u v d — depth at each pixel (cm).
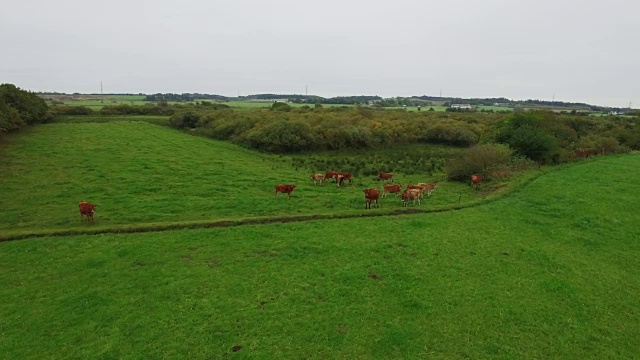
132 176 3856
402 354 1453
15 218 2730
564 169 4581
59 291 1827
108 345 1472
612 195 3444
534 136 4816
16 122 5538
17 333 1534
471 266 2117
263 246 2325
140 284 1884
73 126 6481
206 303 1736
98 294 1797
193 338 1514
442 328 1598
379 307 1728
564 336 1575
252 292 1827
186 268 2044
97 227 2581
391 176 4178
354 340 1517
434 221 2802
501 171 4197
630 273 2120
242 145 6334
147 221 2730
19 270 2016
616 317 1716
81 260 2120
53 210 2905
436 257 2216
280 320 1627
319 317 1648
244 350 1454
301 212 2989
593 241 2508
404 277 1981
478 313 1702
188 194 3388
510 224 2773
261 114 7900
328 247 2320
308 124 6612
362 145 6600
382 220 2817
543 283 1966
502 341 1534
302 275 1983
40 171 3869
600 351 1499
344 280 1939
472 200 3362
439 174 4594
